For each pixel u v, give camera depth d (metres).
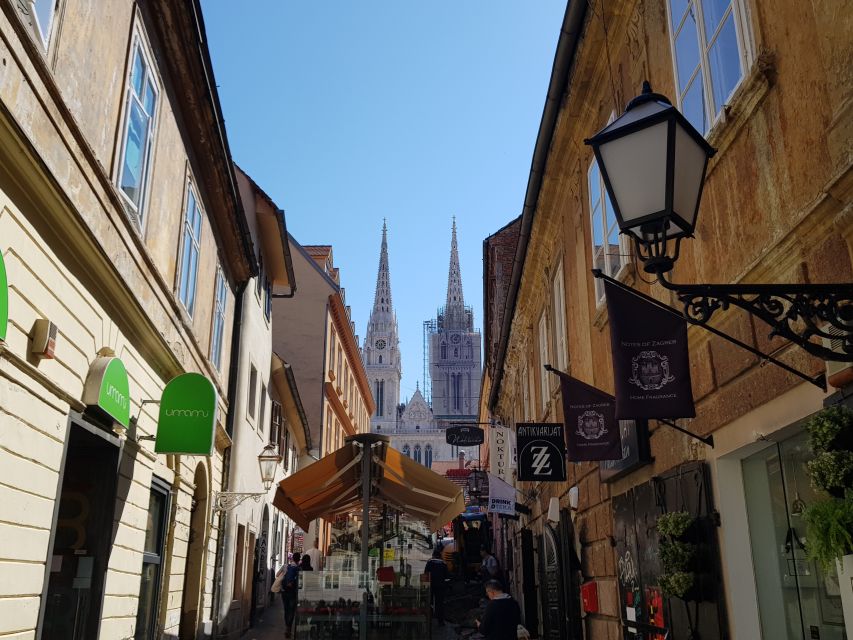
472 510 31.53
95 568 7.52
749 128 5.33
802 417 4.64
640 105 4.25
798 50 4.62
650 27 7.59
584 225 10.64
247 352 16.67
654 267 3.98
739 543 5.75
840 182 4.03
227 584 14.94
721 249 5.85
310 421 31.67
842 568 3.72
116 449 7.89
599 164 4.25
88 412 6.97
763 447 5.50
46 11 5.64
